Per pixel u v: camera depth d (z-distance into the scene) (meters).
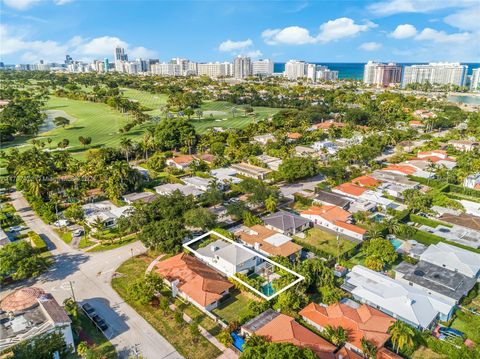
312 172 148.62
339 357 58.72
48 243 102.31
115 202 130.62
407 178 148.25
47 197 129.88
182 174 163.12
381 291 75.19
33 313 66.06
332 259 91.19
